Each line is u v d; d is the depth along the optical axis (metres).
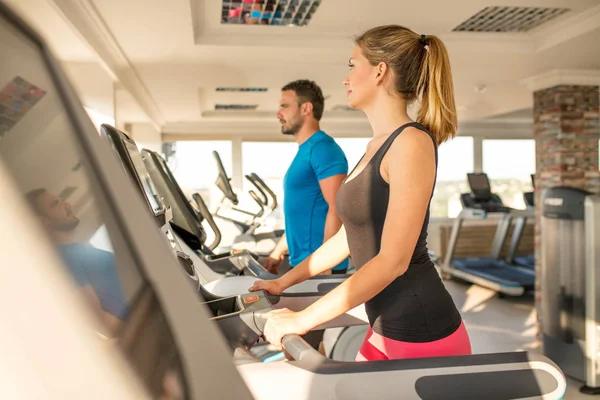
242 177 8.61
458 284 6.72
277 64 4.39
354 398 0.76
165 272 0.35
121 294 0.33
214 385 0.38
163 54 4.09
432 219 8.82
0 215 0.27
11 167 0.29
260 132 8.63
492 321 4.82
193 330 0.37
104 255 0.33
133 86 5.12
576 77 4.62
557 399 0.82
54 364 0.28
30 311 0.28
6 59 0.29
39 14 2.65
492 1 3.17
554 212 3.31
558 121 4.66
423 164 1.01
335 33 3.85
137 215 0.35
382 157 1.07
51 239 0.30
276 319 1.01
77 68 3.83
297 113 2.33
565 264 3.24
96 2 2.94
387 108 1.17
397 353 1.11
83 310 0.30
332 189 2.12
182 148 8.52
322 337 2.06
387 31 1.17
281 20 3.62
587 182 4.70
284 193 2.33
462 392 0.79
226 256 2.32
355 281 0.98
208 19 3.54
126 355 0.32
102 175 0.33
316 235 2.24
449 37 3.87
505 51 3.96
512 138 9.09
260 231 5.80
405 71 1.15
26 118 0.30
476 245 8.77
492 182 9.08
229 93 6.09
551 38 3.81
